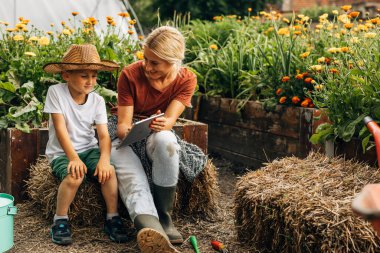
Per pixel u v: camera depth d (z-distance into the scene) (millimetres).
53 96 2762
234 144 4531
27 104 3533
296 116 3803
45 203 2936
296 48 4516
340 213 2131
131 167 2678
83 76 2705
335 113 3225
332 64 3646
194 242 2553
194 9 12234
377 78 3076
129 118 2801
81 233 2771
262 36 5434
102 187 2730
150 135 2721
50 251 2559
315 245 2168
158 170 2611
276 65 4305
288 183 2521
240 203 2631
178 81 2848
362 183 2467
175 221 2980
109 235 2717
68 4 6344
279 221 2359
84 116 2811
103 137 2793
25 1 6086
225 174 4188
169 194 2645
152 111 2902
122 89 2822
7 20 5926
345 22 3936
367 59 3318
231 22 6758
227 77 4797
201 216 3047
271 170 2766
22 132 3221
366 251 2045
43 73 3795
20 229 2832
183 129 3445
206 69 5043
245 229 2633
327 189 2418
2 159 3357
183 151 2859
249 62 4750
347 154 3160
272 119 4062
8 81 3709
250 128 4324
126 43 4520
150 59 2617
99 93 3789
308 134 3689
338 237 2068
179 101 2838
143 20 14812
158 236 2281
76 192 2775
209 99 4824
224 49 5117
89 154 2830
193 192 2988
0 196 2602
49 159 2836
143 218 2447
